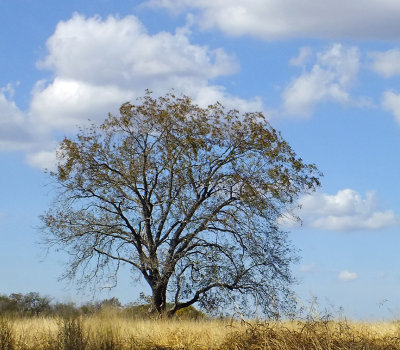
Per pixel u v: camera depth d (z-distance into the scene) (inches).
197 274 1097.4
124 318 498.6
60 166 1183.6
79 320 437.1
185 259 1109.7
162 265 1111.6
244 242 1112.8
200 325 510.9
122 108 1183.6
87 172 1181.7
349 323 455.5
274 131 1186.0
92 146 1197.1
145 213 1178.6
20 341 420.8
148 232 1159.0
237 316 479.5
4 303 501.4
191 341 430.6
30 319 491.5
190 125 1166.3
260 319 451.8
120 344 422.6
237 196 1146.7
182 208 1146.7
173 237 1157.7
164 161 1162.0
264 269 1102.4
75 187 1184.2
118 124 1189.1
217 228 1133.7
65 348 398.9
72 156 1180.5
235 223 1119.0
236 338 417.1
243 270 1087.6
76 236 1167.6
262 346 394.0
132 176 1160.2
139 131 1184.8
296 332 412.2
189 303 1117.1
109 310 485.4
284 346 385.4
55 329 452.1
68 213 1188.5
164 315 589.3
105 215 1190.9
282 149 1178.0
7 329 422.9
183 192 1155.9
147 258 1116.5
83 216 1194.6
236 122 1189.1
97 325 439.2
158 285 1111.6
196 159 1173.7
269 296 1051.9
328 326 422.3
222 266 1096.8
